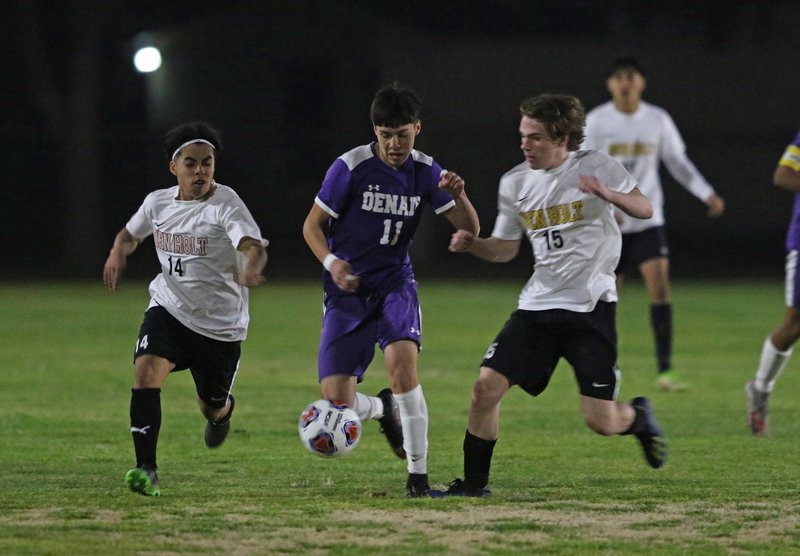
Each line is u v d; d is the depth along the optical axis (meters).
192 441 29.14
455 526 19.16
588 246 22.09
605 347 22.02
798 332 29.47
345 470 25.14
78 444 28.59
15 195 106.12
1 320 61.97
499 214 23.20
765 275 96.19
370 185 22.25
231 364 23.97
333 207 22.28
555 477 24.23
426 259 107.94
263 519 19.66
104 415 33.38
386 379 42.03
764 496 22.03
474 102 118.81
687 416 33.62
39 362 45.78
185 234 22.84
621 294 80.38
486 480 22.20
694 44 123.25
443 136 110.94
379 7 117.88
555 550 17.67
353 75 111.81
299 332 57.06
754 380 30.44
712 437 30.02
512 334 22.23
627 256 40.09
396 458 26.89
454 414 33.69
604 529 19.09
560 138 22.14
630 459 26.58
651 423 23.03
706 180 113.44
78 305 70.50
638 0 122.88
